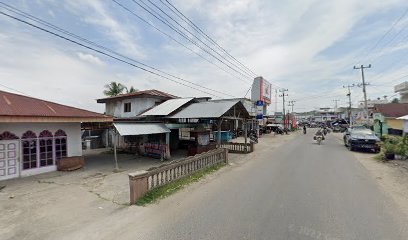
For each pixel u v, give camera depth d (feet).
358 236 15.20
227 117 52.60
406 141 43.04
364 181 29.04
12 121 32.73
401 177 30.76
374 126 101.55
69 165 41.19
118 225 17.76
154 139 58.85
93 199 24.53
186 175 31.32
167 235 15.85
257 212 19.39
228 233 15.89
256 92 128.98
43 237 16.37
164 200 22.91
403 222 17.16
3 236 16.69
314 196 23.25
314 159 46.42
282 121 198.18
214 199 22.93
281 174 33.32
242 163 44.27
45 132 40.40
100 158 53.42
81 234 16.56
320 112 369.30
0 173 34.81
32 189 29.27
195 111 53.93
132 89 125.18
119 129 43.47
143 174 23.31
